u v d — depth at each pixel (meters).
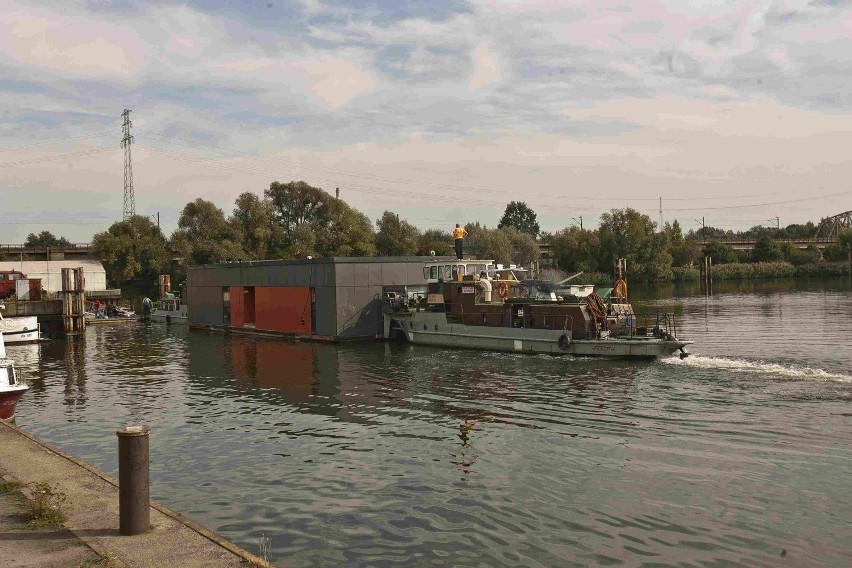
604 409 20.48
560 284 36.44
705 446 16.31
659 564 10.32
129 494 9.26
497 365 29.86
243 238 96.06
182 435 18.92
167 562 8.45
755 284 103.94
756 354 30.53
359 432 18.70
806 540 11.04
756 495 13.02
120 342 47.25
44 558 8.54
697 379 24.81
